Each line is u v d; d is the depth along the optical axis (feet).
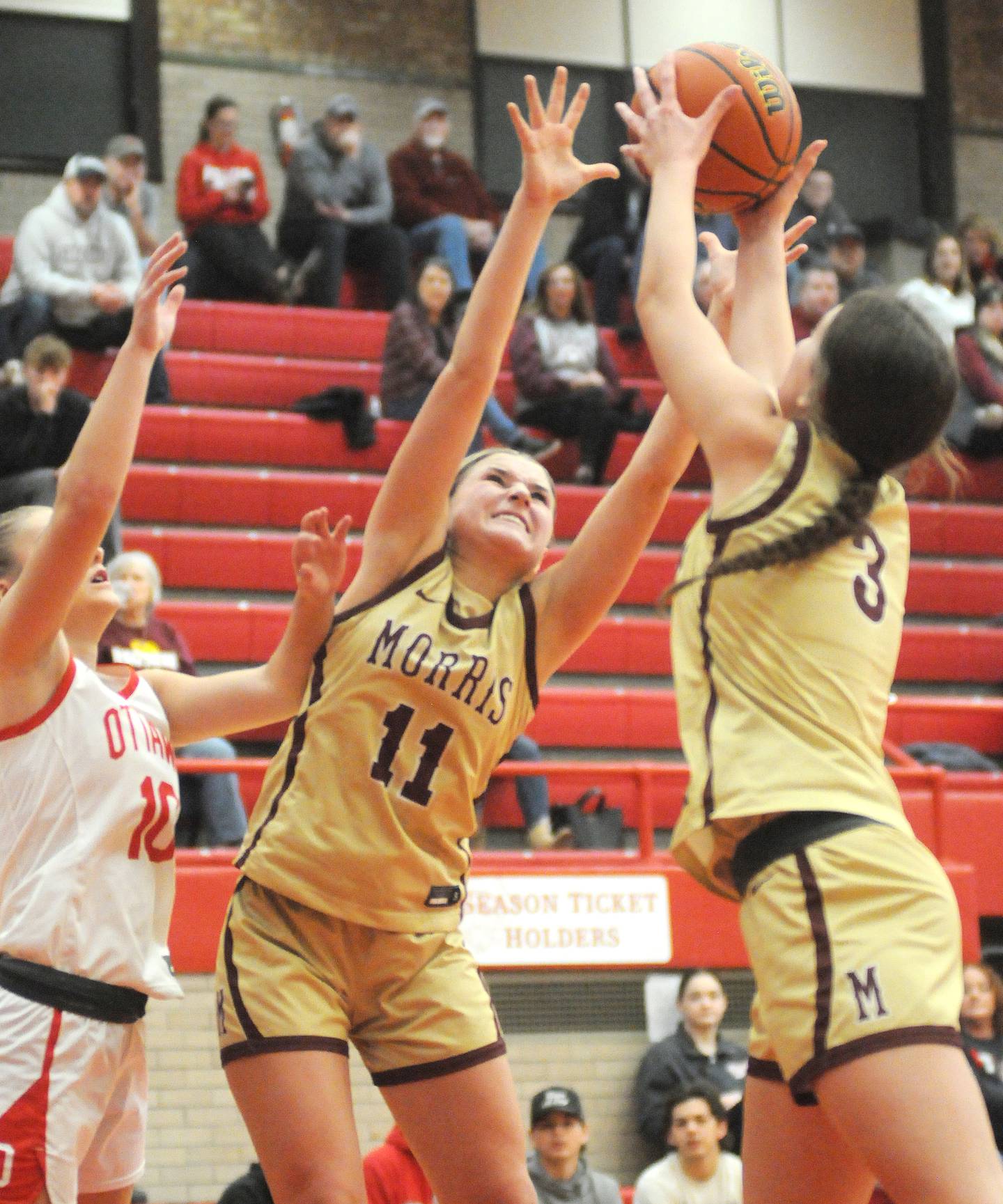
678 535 52.21
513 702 15.10
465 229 62.28
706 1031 33.24
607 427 52.11
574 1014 33.96
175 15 69.67
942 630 48.93
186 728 15.83
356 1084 32.81
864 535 12.90
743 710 12.48
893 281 71.00
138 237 56.65
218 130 59.62
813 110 78.69
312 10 71.77
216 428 51.16
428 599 14.78
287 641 15.10
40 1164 14.02
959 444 57.36
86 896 14.39
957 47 81.05
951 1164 11.11
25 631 14.03
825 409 12.73
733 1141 32.50
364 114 71.77
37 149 67.87
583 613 15.48
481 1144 14.33
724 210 14.78
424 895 14.62
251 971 14.20
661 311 13.38
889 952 11.64
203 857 32.83
